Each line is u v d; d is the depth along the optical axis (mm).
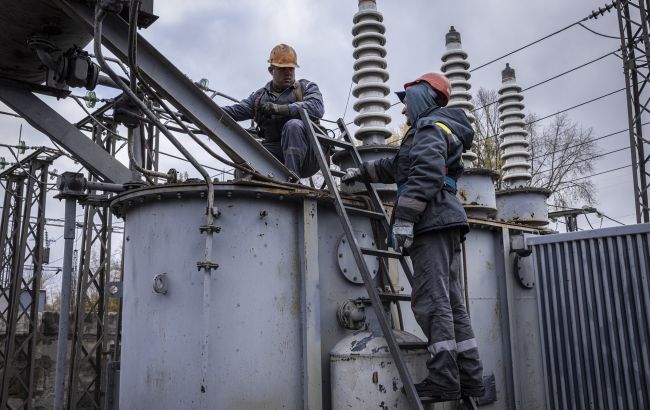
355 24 7020
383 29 6988
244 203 4465
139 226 4656
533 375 6734
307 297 4508
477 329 6367
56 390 5211
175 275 4383
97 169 6035
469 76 8914
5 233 17844
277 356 4391
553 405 5934
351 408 4121
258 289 4402
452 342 3848
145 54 4523
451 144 4047
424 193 3771
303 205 4648
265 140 5941
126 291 4734
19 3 4637
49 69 5309
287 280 4555
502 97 9828
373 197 5020
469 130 4238
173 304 4344
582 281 5891
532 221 8320
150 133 11734
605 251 5766
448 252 4020
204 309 4078
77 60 5172
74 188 5500
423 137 3922
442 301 3887
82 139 5965
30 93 5676
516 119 9719
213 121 4738
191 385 4180
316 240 4648
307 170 5598
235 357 4234
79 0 4359
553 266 6125
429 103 4344
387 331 4031
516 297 6891
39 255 17219
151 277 4477
